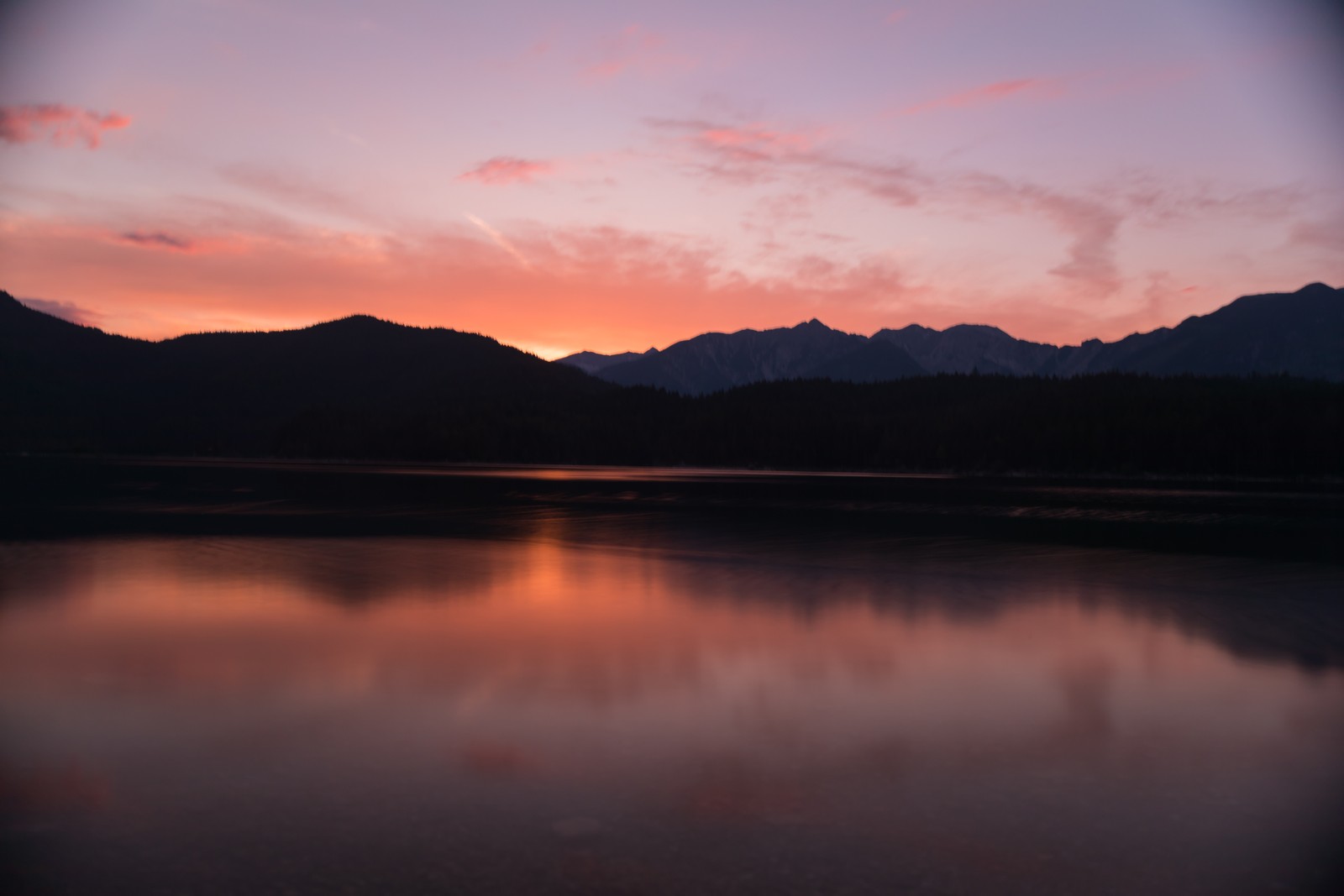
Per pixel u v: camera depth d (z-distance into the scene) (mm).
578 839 6504
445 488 67438
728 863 6133
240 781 7660
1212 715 9789
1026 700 10328
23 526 34000
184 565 22375
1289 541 30453
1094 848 6414
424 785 7562
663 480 88188
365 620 15195
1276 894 5770
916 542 29609
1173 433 110688
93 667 11734
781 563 23531
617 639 13672
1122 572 22078
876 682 11141
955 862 6164
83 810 7035
